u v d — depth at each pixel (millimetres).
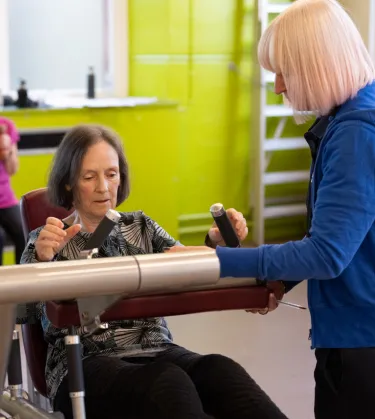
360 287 1957
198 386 2080
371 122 1874
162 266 1462
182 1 5801
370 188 1852
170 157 5652
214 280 1501
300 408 3459
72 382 1621
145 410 1940
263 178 6059
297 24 1925
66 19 5922
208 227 6164
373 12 5715
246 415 1972
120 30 5945
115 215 1678
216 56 5965
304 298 5027
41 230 2240
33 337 2443
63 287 1406
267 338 4344
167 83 5883
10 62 5844
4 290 1376
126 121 5457
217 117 6051
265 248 1837
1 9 5652
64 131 5277
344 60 1927
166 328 2400
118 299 1481
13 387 1787
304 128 6270
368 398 1987
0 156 4371
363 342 1972
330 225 1837
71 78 6031
